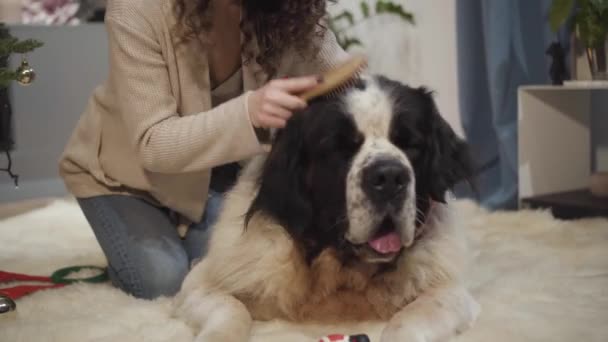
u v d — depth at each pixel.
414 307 2.09
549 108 4.92
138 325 2.24
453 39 5.53
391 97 2.09
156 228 2.86
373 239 2.01
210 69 2.79
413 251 2.21
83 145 2.94
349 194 2.00
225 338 1.92
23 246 3.93
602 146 5.26
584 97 5.10
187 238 3.04
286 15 2.62
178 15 2.50
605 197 4.69
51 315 2.43
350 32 6.00
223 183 3.12
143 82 2.48
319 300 2.23
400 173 1.94
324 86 2.05
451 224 2.38
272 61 2.70
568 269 2.92
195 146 2.28
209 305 2.17
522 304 2.39
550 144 4.96
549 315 2.24
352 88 2.12
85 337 2.12
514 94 5.03
